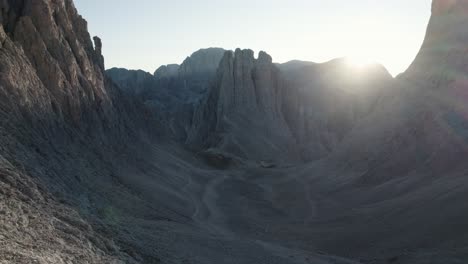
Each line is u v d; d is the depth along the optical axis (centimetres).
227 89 14712
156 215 3697
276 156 12638
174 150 8944
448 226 3116
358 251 3394
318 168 7688
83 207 2705
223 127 13625
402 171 5203
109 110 5988
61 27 5188
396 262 2895
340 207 4938
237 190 6856
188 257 2575
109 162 4684
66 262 1622
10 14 4397
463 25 6016
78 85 4956
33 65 4244
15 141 2888
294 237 4100
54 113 4069
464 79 5244
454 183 3828
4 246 1455
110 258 1953
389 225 3653
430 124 5209
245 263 2744
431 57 6481
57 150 3581
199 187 6494
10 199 1955
